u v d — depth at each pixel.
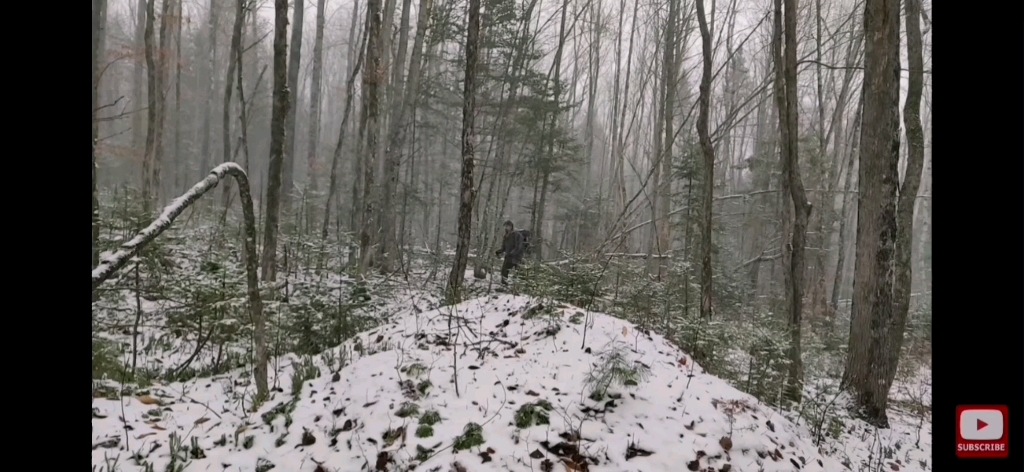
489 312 6.64
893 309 7.77
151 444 3.73
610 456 3.62
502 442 3.67
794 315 7.65
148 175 13.20
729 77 25.33
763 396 6.29
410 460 3.52
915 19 7.64
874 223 6.91
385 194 13.41
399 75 15.20
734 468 3.78
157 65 15.04
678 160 15.89
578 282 7.53
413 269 14.67
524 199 28.80
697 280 11.30
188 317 6.10
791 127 7.79
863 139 7.02
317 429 3.96
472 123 9.16
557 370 4.70
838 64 22.44
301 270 10.11
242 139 12.01
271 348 6.29
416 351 5.26
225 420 4.25
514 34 17.11
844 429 6.20
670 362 5.13
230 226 12.25
